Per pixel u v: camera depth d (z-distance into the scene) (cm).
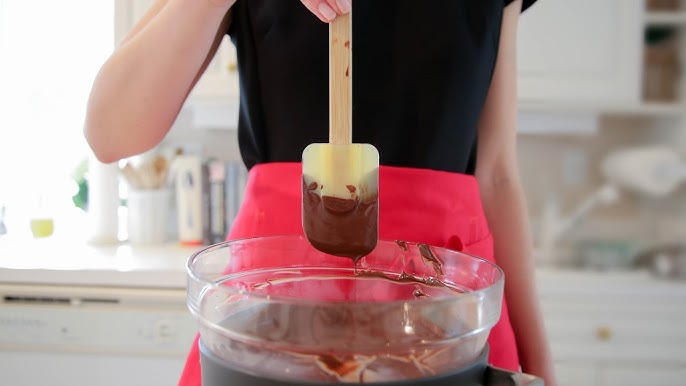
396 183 72
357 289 62
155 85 66
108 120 69
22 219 214
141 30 69
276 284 61
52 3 204
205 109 193
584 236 215
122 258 163
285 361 44
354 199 54
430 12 75
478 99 78
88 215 204
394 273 61
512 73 85
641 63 180
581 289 167
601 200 200
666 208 212
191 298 49
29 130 211
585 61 179
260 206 73
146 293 145
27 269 146
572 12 177
